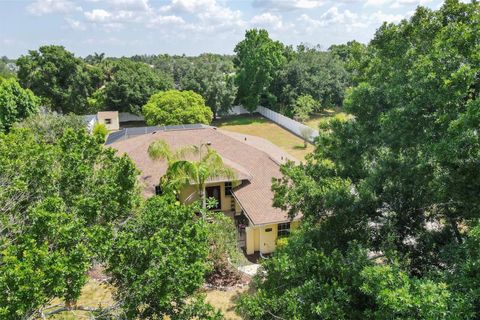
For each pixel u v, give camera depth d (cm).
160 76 5947
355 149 1359
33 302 650
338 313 772
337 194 1127
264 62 5772
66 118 3294
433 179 1012
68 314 1094
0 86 3544
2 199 932
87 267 760
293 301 849
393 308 646
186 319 859
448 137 877
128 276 816
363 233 1101
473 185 894
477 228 732
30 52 5322
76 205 922
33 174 983
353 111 1386
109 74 6456
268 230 2052
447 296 630
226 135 2875
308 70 6184
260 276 1119
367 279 757
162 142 2059
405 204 1089
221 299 1573
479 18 952
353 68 1605
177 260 819
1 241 830
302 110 5500
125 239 847
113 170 1102
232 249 1798
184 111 4200
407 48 1222
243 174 2317
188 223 947
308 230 1166
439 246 1018
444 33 1001
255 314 874
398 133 1024
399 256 961
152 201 1020
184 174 1898
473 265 731
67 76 5484
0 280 638
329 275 905
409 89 1017
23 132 1273
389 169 1118
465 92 846
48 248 796
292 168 1409
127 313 805
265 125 5509
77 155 1048
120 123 5616
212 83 5566
